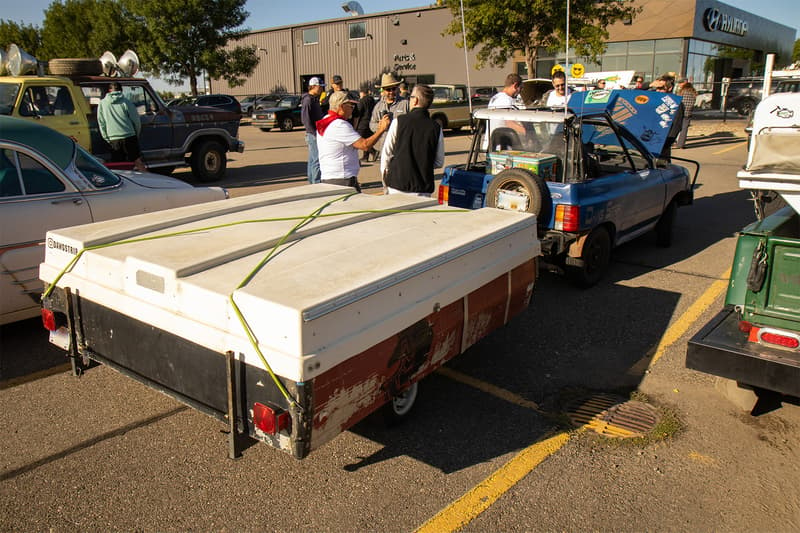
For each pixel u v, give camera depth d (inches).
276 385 94.9
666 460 129.6
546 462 128.6
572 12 797.9
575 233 215.2
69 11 1398.9
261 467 126.0
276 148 708.0
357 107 529.7
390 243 127.2
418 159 208.8
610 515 113.0
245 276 106.9
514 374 167.9
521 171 211.5
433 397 155.2
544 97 411.5
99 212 187.0
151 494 117.0
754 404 146.2
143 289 112.5
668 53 1208.2
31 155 176.2
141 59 1221.7
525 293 157.9
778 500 117.5
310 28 1608.0
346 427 105.1
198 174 464.1
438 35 1408.7
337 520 111.0
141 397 152.9
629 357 178.5
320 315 94.0
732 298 133.4
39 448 130.7
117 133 357.4
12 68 378.3
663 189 272.7
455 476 123.9
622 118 307.3
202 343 102.8
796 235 147.2
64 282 128.6
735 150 650.8
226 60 1254.3
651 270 260.7
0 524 108.0
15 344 182.2
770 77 143.8
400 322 110.3
